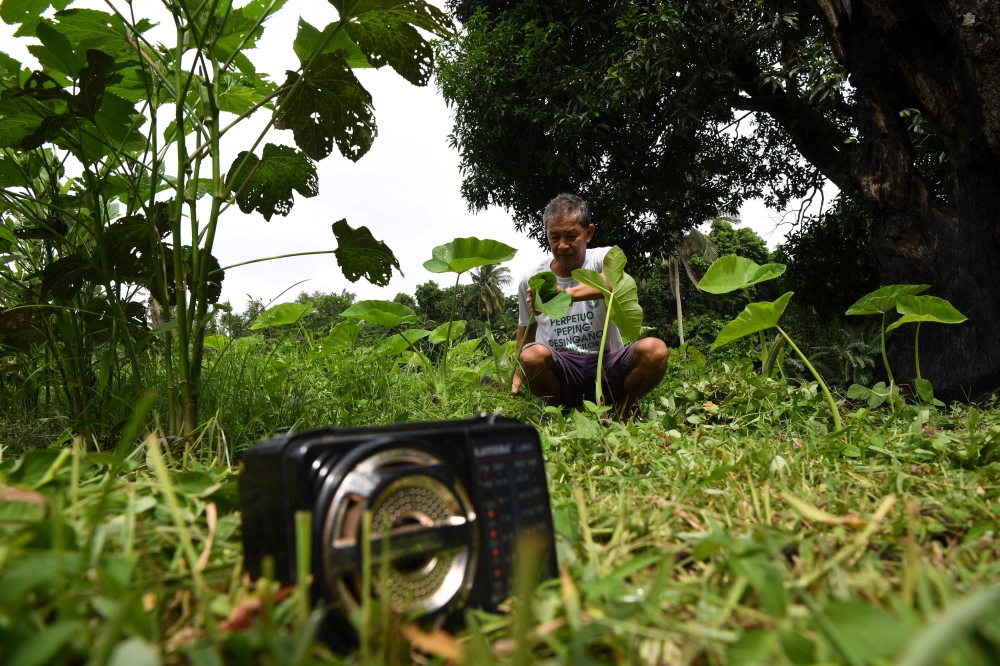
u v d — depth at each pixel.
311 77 2.10
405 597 0.68
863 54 4.65
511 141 10.66
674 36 8.19
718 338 2.87
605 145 9.56
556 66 9.83
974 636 0.49
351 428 0.78
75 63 2.10
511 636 0.68
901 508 1.16
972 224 4.17
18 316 2.15
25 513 0.77
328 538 0.65
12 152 2.37
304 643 0.52
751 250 31.33
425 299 42.53
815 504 1.28
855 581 0.73
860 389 3.12
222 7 2.28
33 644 0.45
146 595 0.71
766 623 0.64
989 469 1.62
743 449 1.98
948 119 4.29
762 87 8.98
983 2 3.81
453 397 2.97
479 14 10.59
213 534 0.88
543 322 3.67
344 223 2.16
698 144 9.98
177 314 1.95
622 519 1.04
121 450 0.75
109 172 2.20
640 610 0.64
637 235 10.77
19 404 2.27
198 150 2.05
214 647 0.52
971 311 4.14
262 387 2.70
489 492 0.78
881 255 4.65
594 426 2.05
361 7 1.96
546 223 3.64
